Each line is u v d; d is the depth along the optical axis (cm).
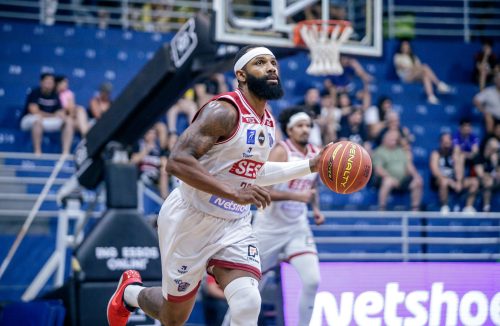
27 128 2022
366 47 1298
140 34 2414
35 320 1241
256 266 795
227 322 1420
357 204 2075
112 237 1235
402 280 1224
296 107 1182
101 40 2373
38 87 2050
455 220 2092
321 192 2066
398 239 1719
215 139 742
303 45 1248
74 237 1352
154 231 1265
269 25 1219
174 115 2033
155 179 1886
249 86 767
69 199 1416
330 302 1192
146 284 1243
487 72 2480
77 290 1225
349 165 775
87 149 1381
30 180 1877
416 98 2428
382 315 1210
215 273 804
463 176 2116
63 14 2489
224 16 1176
